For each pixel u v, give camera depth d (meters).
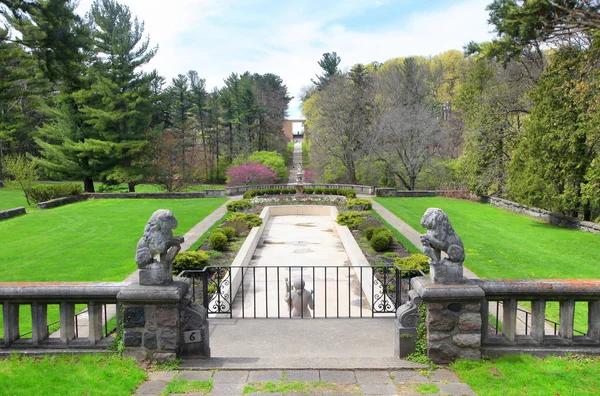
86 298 4.85
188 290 5.06
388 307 7.89
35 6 14.84
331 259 12.97
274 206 23.42
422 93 42.06
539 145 17.20
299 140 88.50
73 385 4.23
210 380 4.43
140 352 4.78
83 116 32.59
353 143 38.56
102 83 30.92
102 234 16.11
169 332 4.76
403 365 4.71
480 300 4.70
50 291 4.79
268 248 14.60
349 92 38.53
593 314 4.89
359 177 38.81
